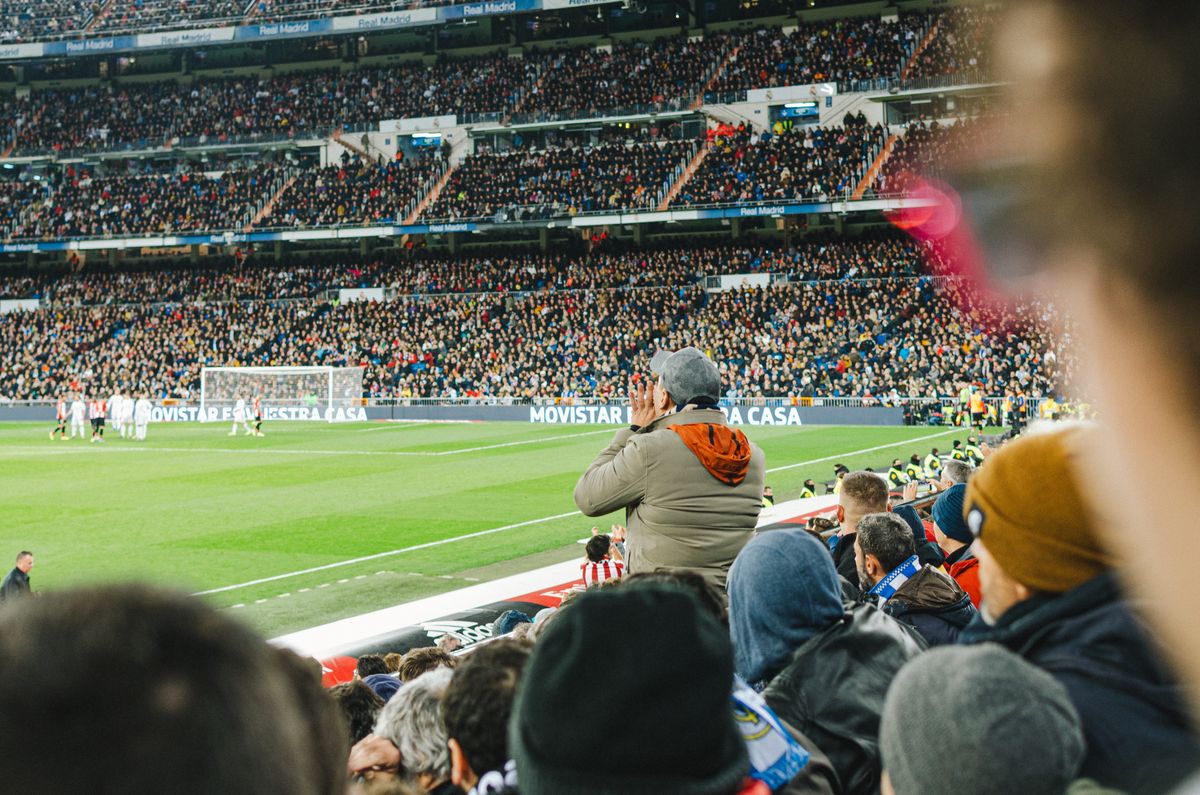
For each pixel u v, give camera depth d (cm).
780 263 5556
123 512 2328
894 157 5334
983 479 179
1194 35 52
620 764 143
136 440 4303
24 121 6962
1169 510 56
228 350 5903
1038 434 176
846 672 301
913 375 4516
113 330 6166
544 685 150
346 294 6150
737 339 5150
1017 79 56
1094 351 57
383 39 6831
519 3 6181
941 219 59
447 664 561
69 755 69
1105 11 54
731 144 5822
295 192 6372
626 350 5278
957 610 442
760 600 319
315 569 1733
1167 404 55
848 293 5175
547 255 6144
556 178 6034
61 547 1952
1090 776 140
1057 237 55
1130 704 139
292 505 2403
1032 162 56
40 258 6838
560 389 5166
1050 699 141
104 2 7075
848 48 5834
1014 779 136
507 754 249
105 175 6881
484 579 1639
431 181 6225
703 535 492
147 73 7075
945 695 144
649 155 5969
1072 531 160
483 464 3200
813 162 5578
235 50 6988
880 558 495
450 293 5984
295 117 6662
